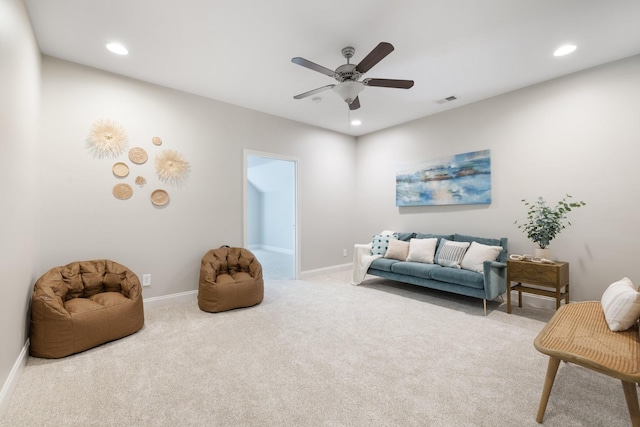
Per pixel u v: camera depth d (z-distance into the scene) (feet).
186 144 11.91
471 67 9.99
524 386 6.11
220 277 11.12
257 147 14.14
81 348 7.45
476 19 7.52
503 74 10.50
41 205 8.89
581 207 10.24
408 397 5.76
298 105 13.46
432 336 8.55
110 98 10.18
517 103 11.75
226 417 5.20
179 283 11.75
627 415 5.19
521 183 11.68
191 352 7.56
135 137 10.69
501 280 10.93
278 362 7.08
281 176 25.81
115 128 10.25
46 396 5.74
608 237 9.73
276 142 14.87
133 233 10.66
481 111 12.83
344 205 18.15
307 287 14.11
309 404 5.55
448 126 14.05
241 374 6.56
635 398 4.32
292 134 15.55
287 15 7.32
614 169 9.59
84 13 7.16
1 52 5.16
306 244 16.30
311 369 6.77
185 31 7.95
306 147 16.20
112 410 5.35
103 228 10.03
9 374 5.70
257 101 12.97
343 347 7.86
